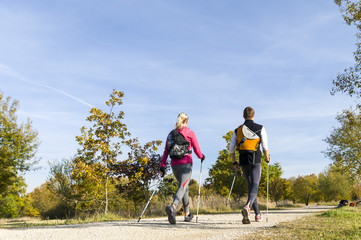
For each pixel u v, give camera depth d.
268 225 4.86
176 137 4.96
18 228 5.48
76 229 4.62
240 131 5.05
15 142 21.22
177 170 4.98
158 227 4.68
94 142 13.59
